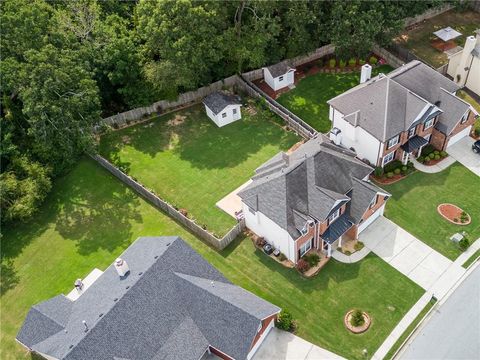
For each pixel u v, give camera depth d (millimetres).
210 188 55531
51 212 54781
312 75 70188
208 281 42062
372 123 53156
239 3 62781
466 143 58406
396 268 46438
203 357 40344
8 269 49844
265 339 42031
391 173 54719
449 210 51188
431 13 79062
